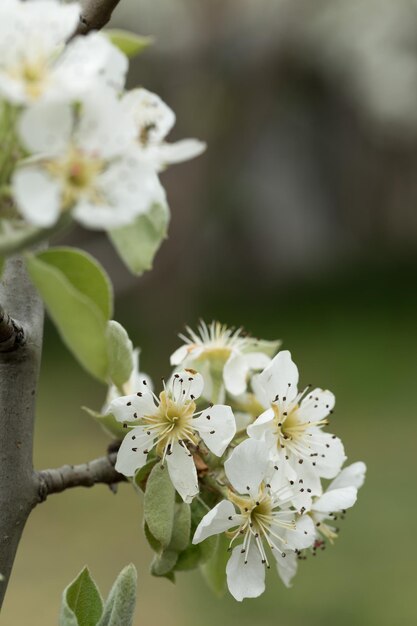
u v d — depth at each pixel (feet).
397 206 71.10
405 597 30.78
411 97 59.06
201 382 8.70
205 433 8.56
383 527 37.11
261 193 70.13
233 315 68.49
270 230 71.15
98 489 42.98
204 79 52.95
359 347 62.75
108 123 6.20
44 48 6.31
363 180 70.13
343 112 64.03
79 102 6.31
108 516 40.09
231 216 69.15
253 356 9.98
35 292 8.58
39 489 8.71
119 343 8.70
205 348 9.96
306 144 68.23
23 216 6.40
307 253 72.38
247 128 54.80
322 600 30.96
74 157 6.09
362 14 56.18
